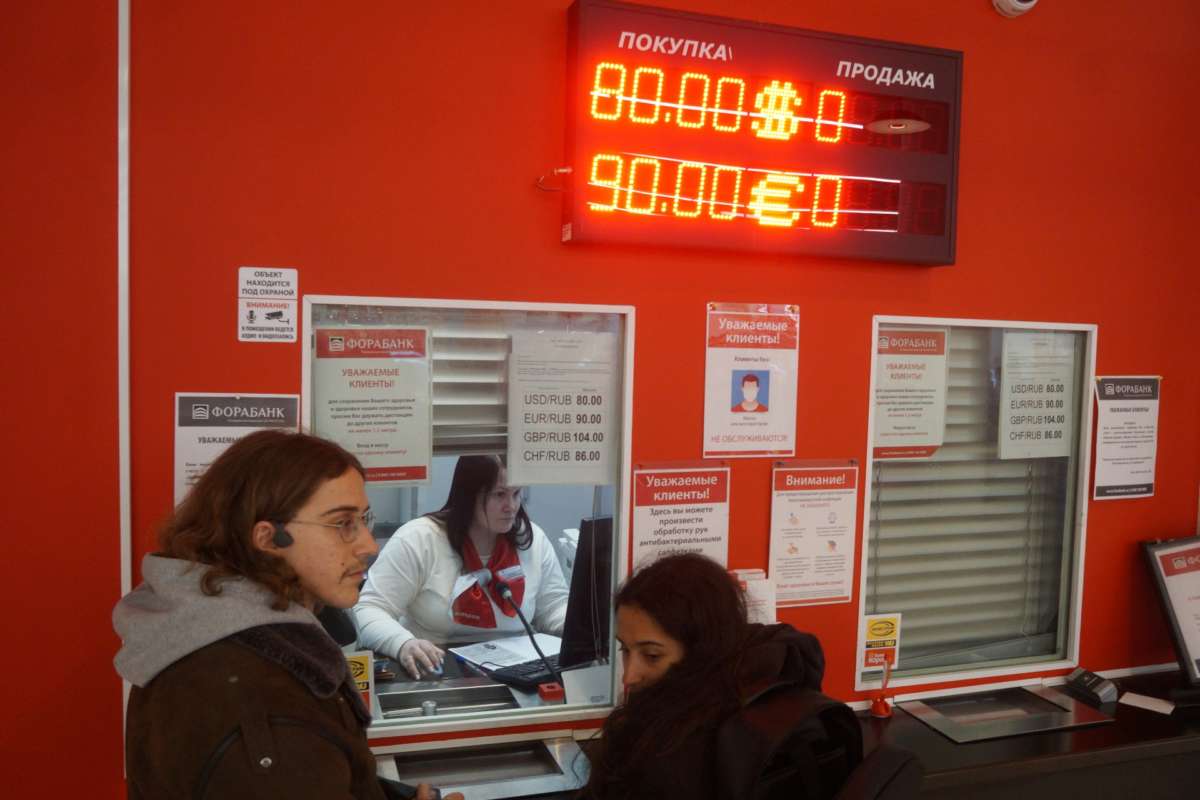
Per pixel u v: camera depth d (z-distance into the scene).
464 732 2.08
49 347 1.79
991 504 2.58
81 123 1.78
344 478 1.25
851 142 2.21
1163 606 2.60
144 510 1.86
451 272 2.03
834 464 2.36
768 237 2.15
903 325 2.43
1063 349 2.62
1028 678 2.59
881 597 2.49
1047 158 2.54
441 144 2.01
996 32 2.46
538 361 2.12
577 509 2.19
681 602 1.46
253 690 1.10
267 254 1.90
